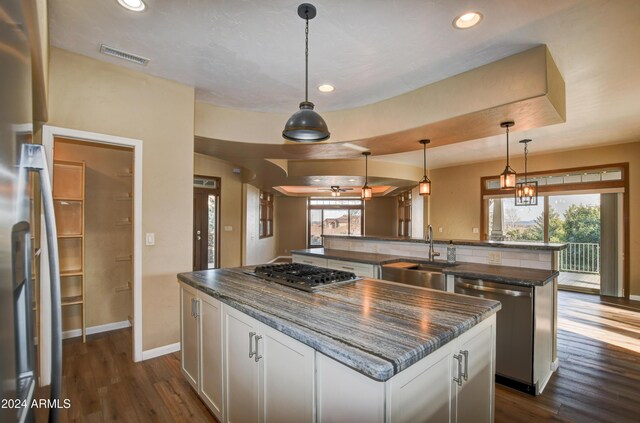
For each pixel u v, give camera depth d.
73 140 2.73
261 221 9.64
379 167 7.05
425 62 2.71
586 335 3.93
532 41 2.39
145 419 2.19
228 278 2.52
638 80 3.05
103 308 3.82
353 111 3.79
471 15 2.09
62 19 2.19
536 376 2.57
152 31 2.32
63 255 3.54
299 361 1.44
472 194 7.54
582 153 6.03
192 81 3.13
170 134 3.14
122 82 2.87
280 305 1.78
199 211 6.68
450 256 3.55
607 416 2.32
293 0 1.96
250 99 3.56
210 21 2.20
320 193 11.60
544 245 3.11
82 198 3.50
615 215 5.86
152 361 3.00
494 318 1.81
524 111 2.78
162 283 3.12
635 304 5.34
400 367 1.11
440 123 3.12
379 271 3.70
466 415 1.56
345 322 1.50
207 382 2.22
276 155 4.80
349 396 1.23
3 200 0.60
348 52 2.57
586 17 2.10
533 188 5.41
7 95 0.62
